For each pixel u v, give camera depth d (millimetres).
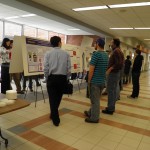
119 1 5109
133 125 3432
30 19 8586
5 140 2432
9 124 3146
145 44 20828
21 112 3768
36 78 5398
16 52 3666
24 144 2525
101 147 2562
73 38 13633
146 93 6738
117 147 2588
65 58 3033
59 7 5996
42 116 3600
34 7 5508
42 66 4289
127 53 13266
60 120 3459
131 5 5430
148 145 2697
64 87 3082
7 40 4785
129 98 5629
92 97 3342
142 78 12773
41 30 11445
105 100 5105
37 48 4172
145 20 7324
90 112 3541
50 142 2621
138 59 5406
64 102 4727
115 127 3279
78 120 3508
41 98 4957
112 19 7445
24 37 3814
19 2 5047
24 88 5656
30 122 3279
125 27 9156
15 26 9773
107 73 3721
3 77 4828
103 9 6043
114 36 12031
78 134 2920
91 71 3193
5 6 6355
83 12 6547
